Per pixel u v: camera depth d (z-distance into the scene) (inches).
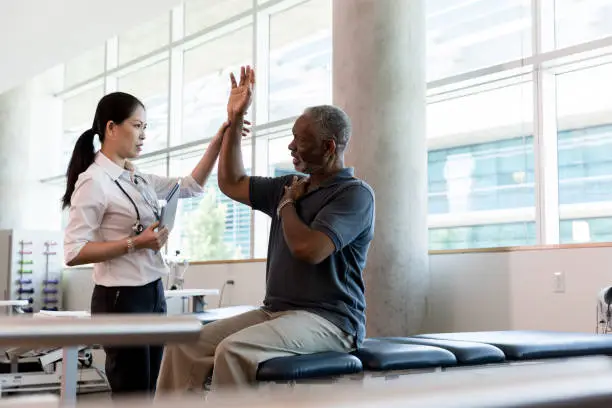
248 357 79.5
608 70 189.8
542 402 14.2
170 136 345.1
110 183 92.8
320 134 91.2
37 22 276.8
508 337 111.9
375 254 181.0
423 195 187.9
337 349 87.7
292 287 90.0
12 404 12.8
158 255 94.7
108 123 93.7
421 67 190.2
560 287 166.6
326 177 93.1
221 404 13.4
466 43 227.3
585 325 161.0
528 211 205.9
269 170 298.0
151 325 17.3
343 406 13.0
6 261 386.0
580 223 194.2
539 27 199.2
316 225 84.2
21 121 435.2
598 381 15.7
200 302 212.8
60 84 450.6
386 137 183.5
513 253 176.9
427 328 192.1
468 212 221.5
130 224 93.7
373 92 184.2
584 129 194.5
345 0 189.8
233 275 277.0
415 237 184.5
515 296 175.6
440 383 14.5
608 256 157.9
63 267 400.5
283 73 295.4
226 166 100.9
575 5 198.7
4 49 313.0
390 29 185.6
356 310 90.2
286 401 13.4
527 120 206.4
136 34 382.3
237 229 309.0
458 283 188.9
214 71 331.6
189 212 333.7
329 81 277.0
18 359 206.8
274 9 297.1
